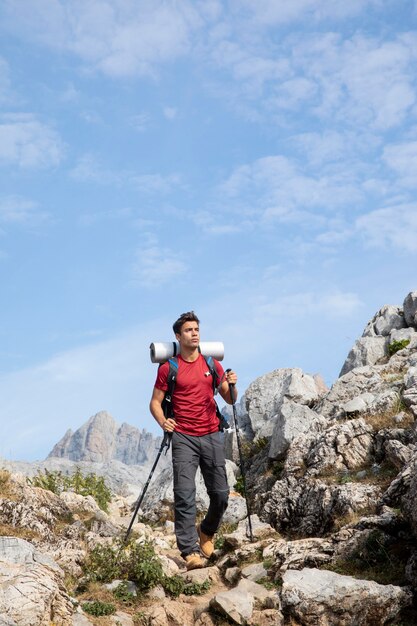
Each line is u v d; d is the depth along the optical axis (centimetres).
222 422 1049
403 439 1167
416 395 1298
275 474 1475
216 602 793
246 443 1872
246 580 869
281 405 1748
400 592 748
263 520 1206
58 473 1686
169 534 1407
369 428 1236
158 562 905
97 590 862
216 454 1030
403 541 860
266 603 794
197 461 1034
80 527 1163
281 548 943
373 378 1591
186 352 1031
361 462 1190
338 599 745
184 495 1009
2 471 1228
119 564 919
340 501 1051
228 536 1076
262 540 1041
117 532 1203
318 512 1096
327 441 1239
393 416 1268
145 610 828
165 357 1027
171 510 1545
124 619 790
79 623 743
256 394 1955
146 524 1531
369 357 1978
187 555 998
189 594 898
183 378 1020
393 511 923
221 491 1027
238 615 772
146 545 963
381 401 1344
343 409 1383
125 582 879
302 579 783
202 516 1440
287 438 1488
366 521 908
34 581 730
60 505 1225
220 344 1054
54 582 756
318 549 914
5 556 828
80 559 978
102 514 1235
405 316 2095
